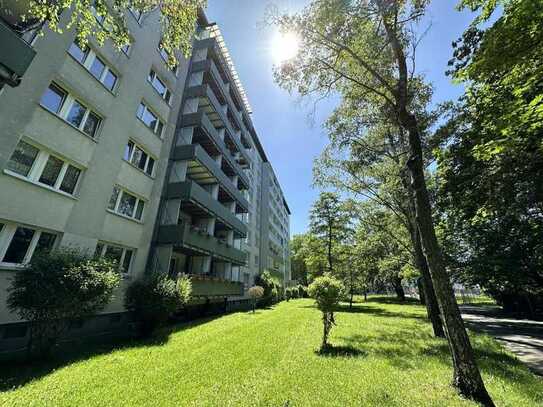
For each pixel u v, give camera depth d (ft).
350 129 42.29
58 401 13.60
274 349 25.49
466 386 15.55
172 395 14.69
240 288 74.33
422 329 40.01
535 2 17.56
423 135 39.83
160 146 51.70
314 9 25.55
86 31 20.22
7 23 20.30
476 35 30.35
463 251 60.54
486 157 22.18
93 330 33.53
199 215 65.36
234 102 95.66
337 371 19.01
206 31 75.41
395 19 23.77
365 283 116.88
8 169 25.77
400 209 45.09
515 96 22.97
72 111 33.35
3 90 25.02
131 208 43.78
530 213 41.52
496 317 69.15
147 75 48.11
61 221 30.78
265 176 148.56
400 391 15.64
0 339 24.13
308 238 113.29
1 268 24.71
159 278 34.04
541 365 23.68
